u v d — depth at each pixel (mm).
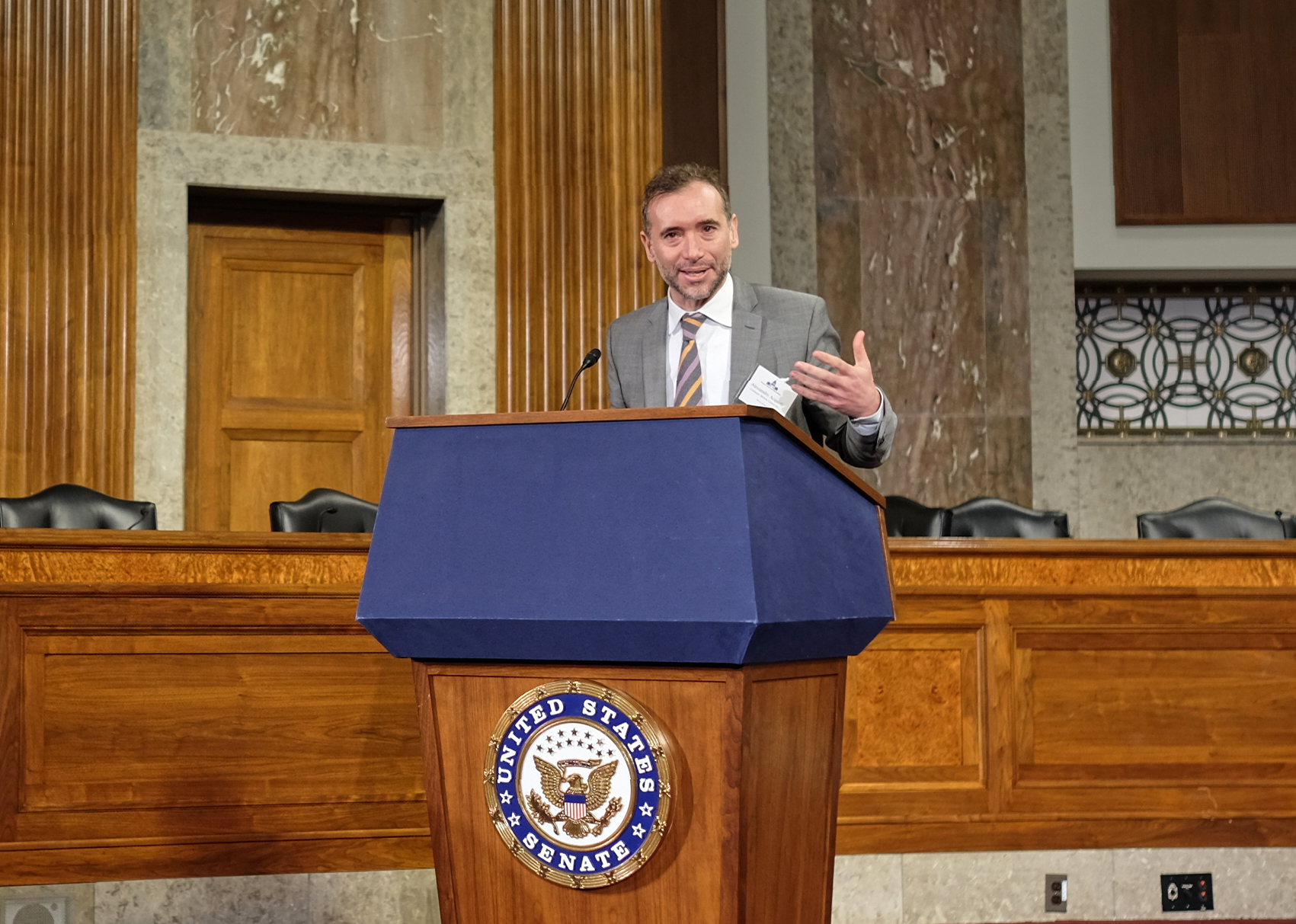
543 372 5156
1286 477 6816
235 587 2775
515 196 5199
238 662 2781
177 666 2750
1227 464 6809
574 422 1451
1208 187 6566
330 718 2816
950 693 3119
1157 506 6770
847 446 1991
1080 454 6758
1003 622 3137
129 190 4863
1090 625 3156
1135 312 6840
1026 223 6445
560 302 5184
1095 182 6543
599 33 5309
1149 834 3113
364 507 3564
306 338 5301
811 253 6266
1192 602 3176
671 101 5773
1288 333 6859
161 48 4957
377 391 5352
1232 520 3816
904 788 3076
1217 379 6848
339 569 2861
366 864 2807
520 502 1444
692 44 5977
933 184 6398
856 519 1611
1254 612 3186
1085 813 3107
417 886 2852
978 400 6324
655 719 1399
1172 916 3105
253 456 5207
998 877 3084
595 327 5195
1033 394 6363
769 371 2049
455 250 5160
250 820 2762
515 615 1396
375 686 2846
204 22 5008
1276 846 3137
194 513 5117
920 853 3068
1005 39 6512
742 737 1357
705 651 1341
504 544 1435
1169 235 6539
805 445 1508
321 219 5340
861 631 1567
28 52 4809
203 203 5195
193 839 2721
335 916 2812
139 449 4828
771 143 6285
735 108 6273
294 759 2793
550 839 1443
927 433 6281
